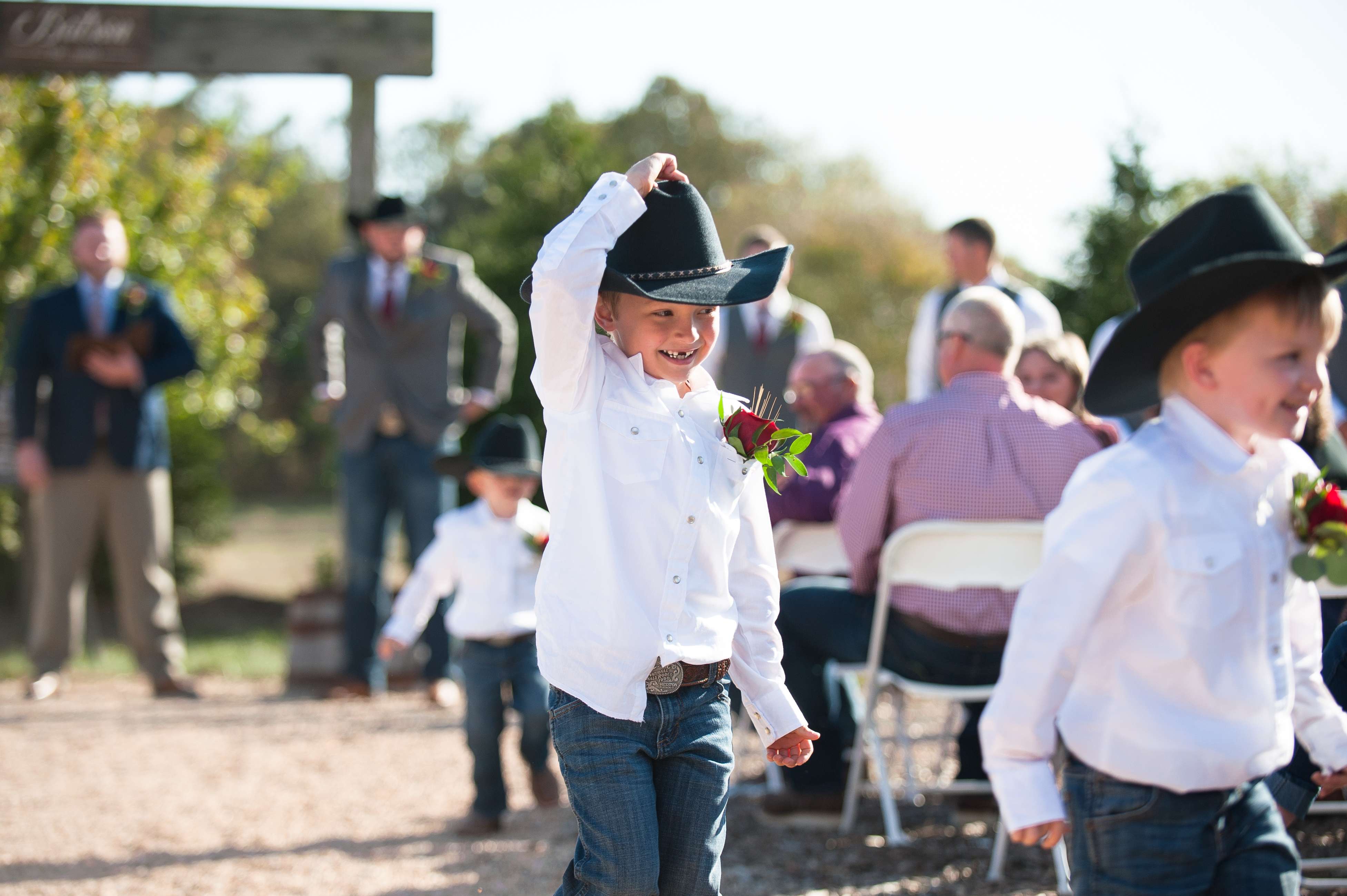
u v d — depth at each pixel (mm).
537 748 6230
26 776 7051
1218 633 2717
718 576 3156
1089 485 2768
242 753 7621
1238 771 2734
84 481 9477
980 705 5758
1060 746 2975
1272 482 2783
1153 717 2736
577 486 3107
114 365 9312
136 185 16828
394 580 19344
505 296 15797
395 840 5789
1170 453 2754
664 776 3133
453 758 7457
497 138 40531
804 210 43625
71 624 9672
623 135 47281
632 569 3082
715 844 3115
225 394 18750
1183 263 2766
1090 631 2795
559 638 3092
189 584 20609
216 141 17938
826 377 6430
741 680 3285
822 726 5676
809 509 6098
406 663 9914
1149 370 2852
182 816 6250
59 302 9406
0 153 14633
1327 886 4172
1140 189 10734
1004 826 4891
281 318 44906
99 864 5434
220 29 10336
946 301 8930
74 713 8906
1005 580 5066
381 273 9430
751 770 6762
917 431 5195
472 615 5934
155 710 9039
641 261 3154
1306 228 15805
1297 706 3006
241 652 13516
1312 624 3006
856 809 5918
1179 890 2723
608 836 2986
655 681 3066
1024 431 5168
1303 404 2672
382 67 10414
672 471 3111
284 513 38844
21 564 15312
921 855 5238
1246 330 2648
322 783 6926
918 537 5094
